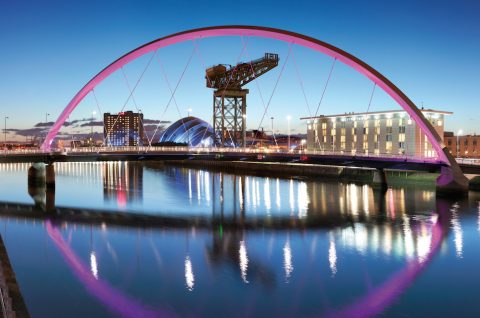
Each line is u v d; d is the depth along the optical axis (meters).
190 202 59.00
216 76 110.12
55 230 40.81
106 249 33.97
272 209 52.81
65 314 21.86
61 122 74.38
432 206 54.25
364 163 66.12
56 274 27.94
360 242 36.06
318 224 43.41
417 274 27.95
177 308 22.67
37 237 38.03
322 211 51.16
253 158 64.81
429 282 26.56
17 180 90.19
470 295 24.55
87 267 29.36
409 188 74.69
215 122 111.00
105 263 30.25
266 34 63.12
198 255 32.16
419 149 92.69
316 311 22.38
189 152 63.22
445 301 23.73
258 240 36.78
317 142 115.00
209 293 24.61
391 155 74.62
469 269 28.97
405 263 30.22
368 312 22.27
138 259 31.16
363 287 25.69
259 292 24.80
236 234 39.06
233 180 94.62
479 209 51.81
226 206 55.25
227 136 111.00
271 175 108.06
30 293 24.69
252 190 73.94
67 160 68.38
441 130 97.69
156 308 22.66
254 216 47.94
